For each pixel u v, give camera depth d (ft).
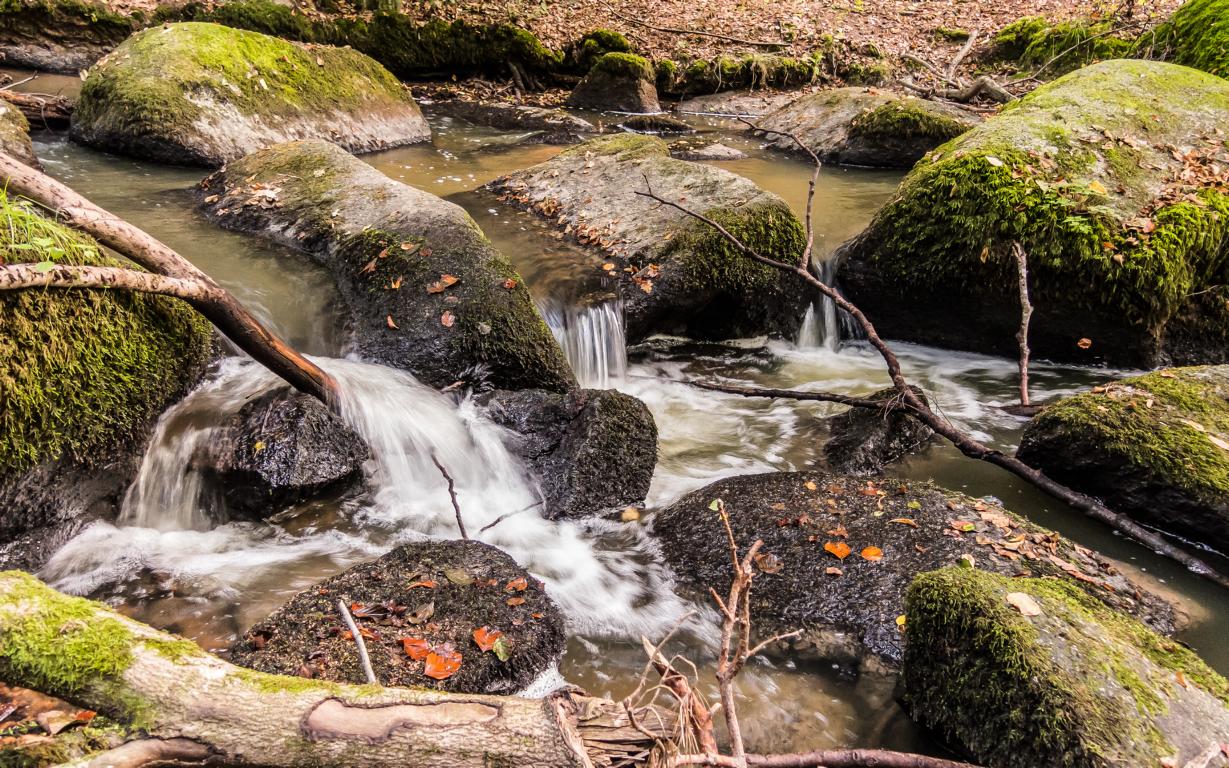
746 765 7.39
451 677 9.86
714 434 17.80
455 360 16.74
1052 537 12.87
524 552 13.62
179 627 11.28
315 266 19.56
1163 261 19.17
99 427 12.51
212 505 13.93
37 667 7.18
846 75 47.75
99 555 12.62
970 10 57.67
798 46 49.96
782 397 17.39
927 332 22.27
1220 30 33.94
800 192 29.27
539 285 19.86
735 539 13.10
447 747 6.97
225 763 6.89
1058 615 9.74
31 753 6.63
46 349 11.57
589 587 12.76
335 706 7.15
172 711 7.00
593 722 7.38
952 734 9.61
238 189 22.76
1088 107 23.67
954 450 17.01
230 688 7.20
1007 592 9.98
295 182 22.38
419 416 15.81
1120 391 15.67
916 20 56.59
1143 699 8.73
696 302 20.62
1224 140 23.26
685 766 7.49
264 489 13.73
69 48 37.45
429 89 43.45
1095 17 46.37
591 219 22.88
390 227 19.16
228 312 13.39
